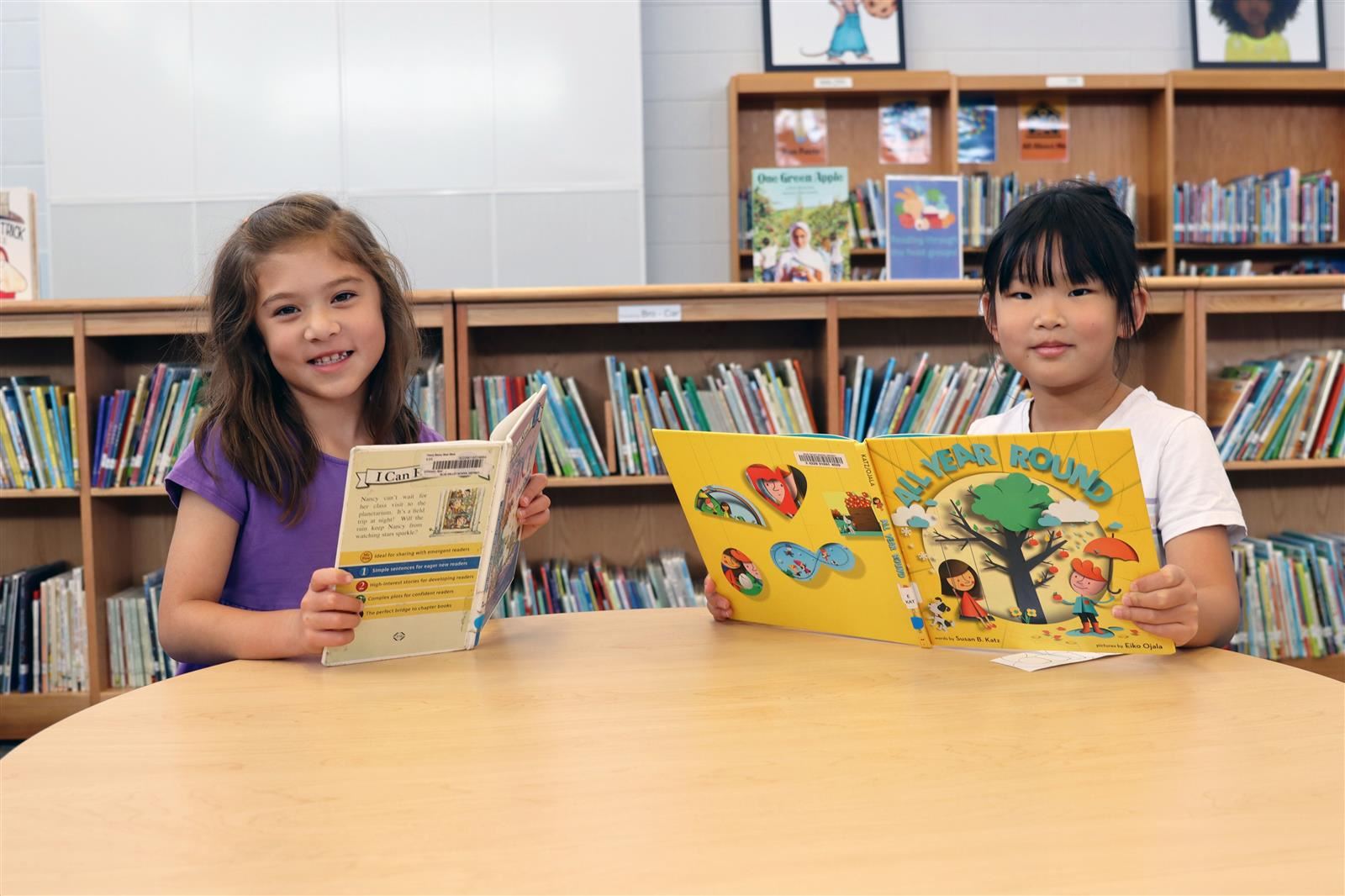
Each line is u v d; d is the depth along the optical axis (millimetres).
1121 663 871
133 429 2143
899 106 3525
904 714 756
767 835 549
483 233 3127
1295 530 2537
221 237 3080
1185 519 1067
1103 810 570
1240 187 3391
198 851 543
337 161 3090
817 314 2090
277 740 721
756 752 680
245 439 1158
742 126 3535
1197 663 868
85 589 2164
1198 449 1106
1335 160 3592
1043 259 1135
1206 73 3381
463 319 2039
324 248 1150
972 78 3383
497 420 2195
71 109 3061
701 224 3574
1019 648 912
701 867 513
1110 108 3551
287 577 1180
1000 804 583
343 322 1149
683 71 3555
